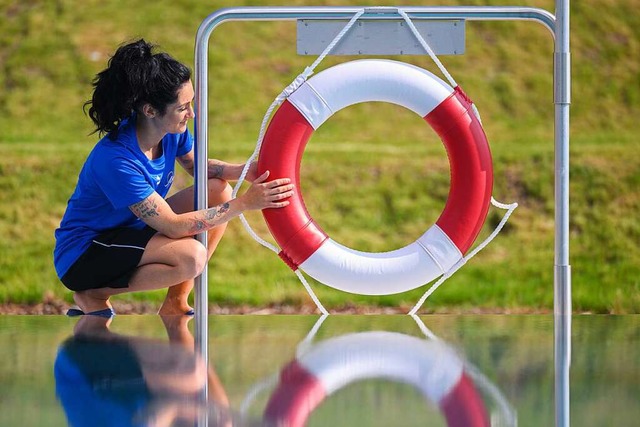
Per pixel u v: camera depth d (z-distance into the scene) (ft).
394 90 38.32
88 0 110.93
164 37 104.88
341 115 94.12
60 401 27.45
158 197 36.81
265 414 26.37
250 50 103.76
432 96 38.32
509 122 94.73
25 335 36.17
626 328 38.17
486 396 28.14
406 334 36.96
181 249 36.86
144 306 61.82
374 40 38.11
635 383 29.48
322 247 38.37
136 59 35.86
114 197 36.45
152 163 37.58
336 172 80.12
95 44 104.01
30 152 82.23
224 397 27.91
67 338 35.60
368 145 86.89
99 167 36.42
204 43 37.22
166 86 35.83
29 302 63.52
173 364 31.76
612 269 70.38
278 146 38.09
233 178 40.40
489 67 102.17
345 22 37.99
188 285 40.60
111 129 36.70
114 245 37.32
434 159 82.79
